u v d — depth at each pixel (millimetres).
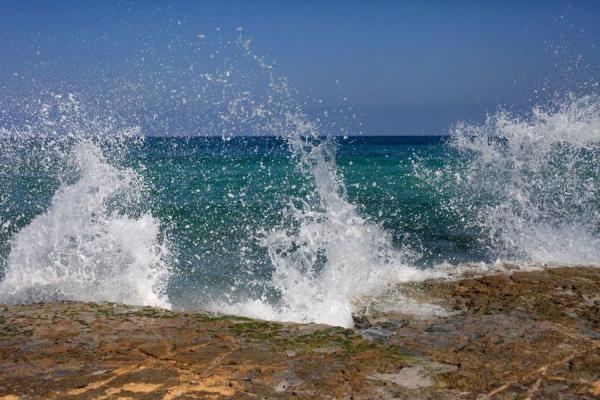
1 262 6172
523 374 3047
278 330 3760
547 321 4012
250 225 8258
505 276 5363
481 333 3744
